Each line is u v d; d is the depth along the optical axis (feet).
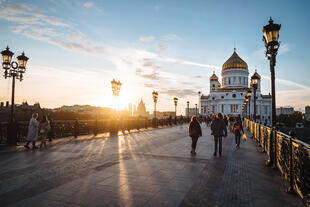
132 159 26.18
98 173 19.89
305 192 12.50
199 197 14.34
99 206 12.86
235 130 38.55
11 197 14.26
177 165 23.22
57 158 26.71
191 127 30.83
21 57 38.91
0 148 34.14
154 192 15.20
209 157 28.02
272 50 24.86
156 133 63.87
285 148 17.47
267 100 310.45
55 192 15.15
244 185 16.88
